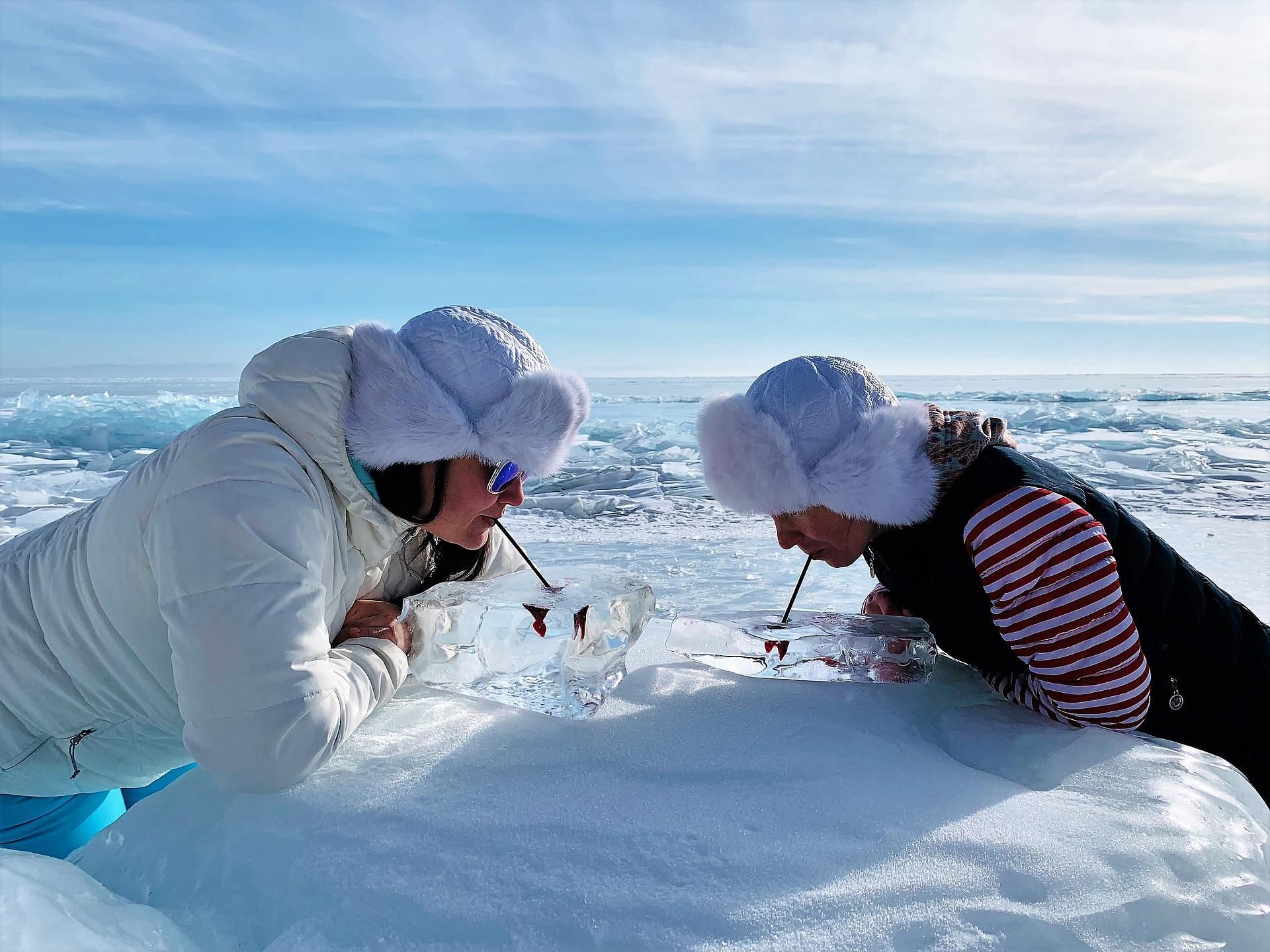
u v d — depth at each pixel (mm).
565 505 6113
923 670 1852
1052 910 1059
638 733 1542
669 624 2439
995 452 1734
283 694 1343
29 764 1664
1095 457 7594
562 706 1633
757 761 1424
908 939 1021
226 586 1356
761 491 1711
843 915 1048
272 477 1462
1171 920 1062
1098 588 1559
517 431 1605
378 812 1293
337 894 1132
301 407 1570
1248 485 6422
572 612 1651
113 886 1266
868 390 1784
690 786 1345
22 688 1627
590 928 1049
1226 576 3781
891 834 1196
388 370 1583
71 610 1591
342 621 1750
